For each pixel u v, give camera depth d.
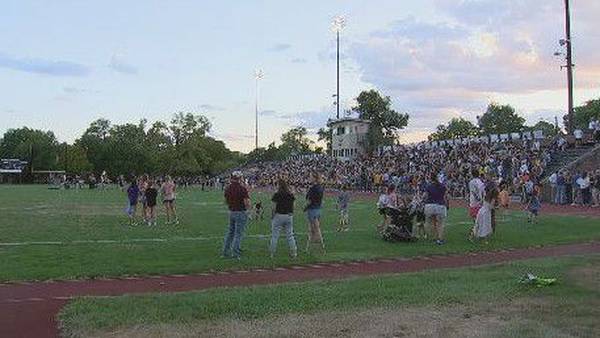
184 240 20.45
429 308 10.07
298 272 14.81
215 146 125.94
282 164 108.56
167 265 15.22
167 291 12.21
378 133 102.94
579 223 26.50
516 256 17.66
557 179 40.50
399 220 20.47
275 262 15.98
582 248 19.20
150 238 21.11
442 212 19.98
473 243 20.20
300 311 9.85
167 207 27.58
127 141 129.88
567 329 8.74
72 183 101.94
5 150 169.50
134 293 11.82
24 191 72.19
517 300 10.64
